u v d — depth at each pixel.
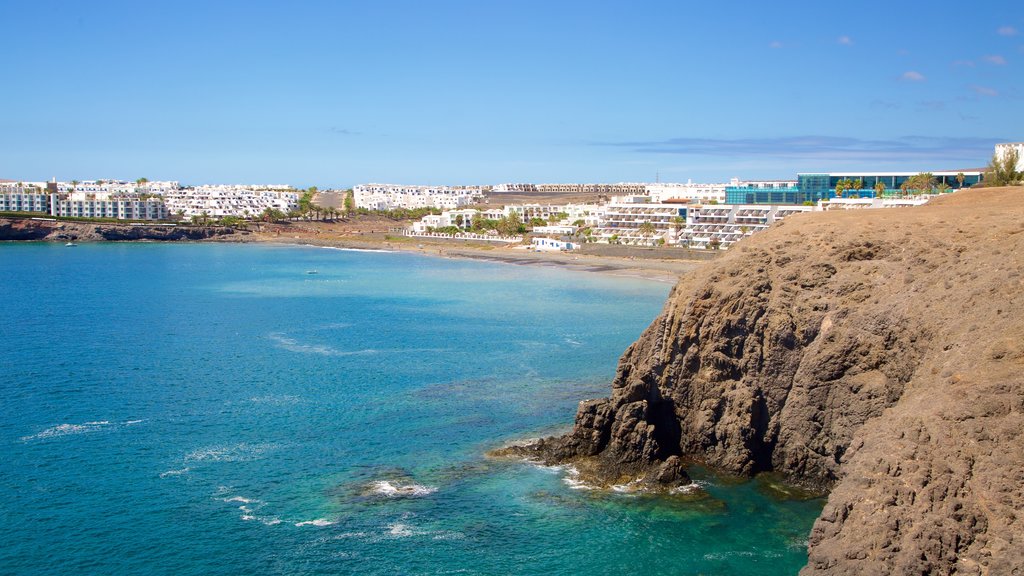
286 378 113.94
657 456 78.06
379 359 125.88
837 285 77.50
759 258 84.00
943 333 63.78
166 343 140.25
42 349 134.50
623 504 71.38
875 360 69.94
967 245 74.81
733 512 69.69
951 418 52.44
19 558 62.59
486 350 132.12
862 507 51.16
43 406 99.81
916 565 46.41
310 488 74.88
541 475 77.50
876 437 56.38
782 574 60.41
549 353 129.50
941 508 48.47
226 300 198.25
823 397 73.06
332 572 60.84
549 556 63.16
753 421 77.06
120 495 73.31
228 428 91.50
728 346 79.31
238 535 66.19
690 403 81.31
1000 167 165.62
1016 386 51.72
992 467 48.66
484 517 69.19
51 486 75.19
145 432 90.12
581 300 194.25
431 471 78.69
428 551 63.72
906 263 76.69
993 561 45.03
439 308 182.50
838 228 86.00
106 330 153.62
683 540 65.25
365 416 95.62
